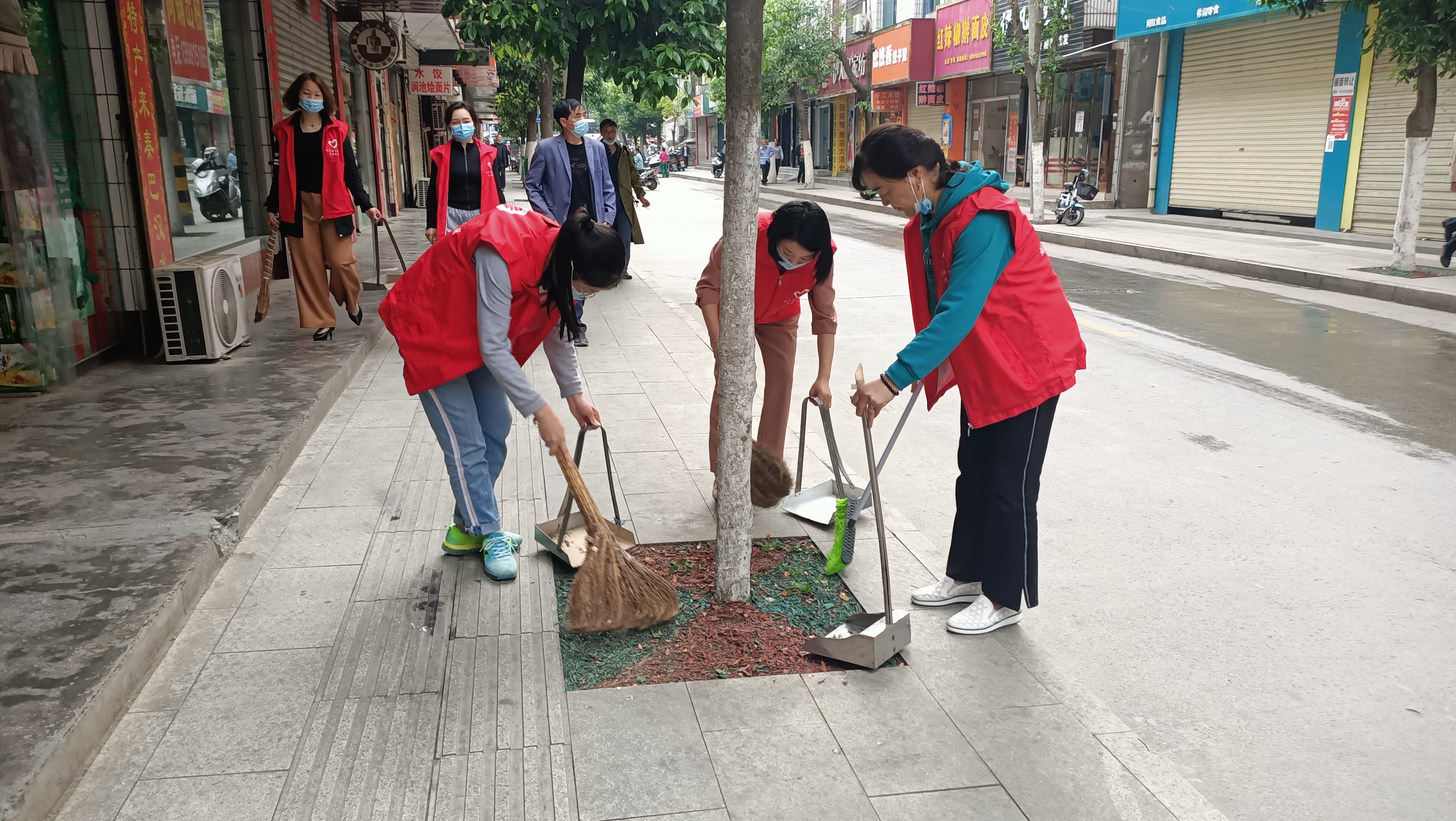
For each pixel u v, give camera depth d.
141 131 6.02
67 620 2.77
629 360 6.83
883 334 8.20
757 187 2.91
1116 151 20.58
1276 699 2.85
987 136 27.33
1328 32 15.30
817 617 3.17
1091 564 3.77
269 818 2.16
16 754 2.17
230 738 2.43
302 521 3.82
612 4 8.86
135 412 4.90
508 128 28.62
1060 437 5.35
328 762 2.35
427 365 3.20
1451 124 13.47
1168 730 2.69
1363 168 14.99
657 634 3.02
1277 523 4.17
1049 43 20.80
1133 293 10.32
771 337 3.94
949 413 5.86
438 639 2.93
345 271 6.70
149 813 2.17
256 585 3.28
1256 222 17.08
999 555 3.06
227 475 3.98
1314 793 2.43
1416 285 9.92
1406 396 6.16
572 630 2.93
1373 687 2.92
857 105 32.22
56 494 3.75
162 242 6.25
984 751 2.47
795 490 4.34
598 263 2.90
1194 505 4.38
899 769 2.39
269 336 6.83
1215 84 17.97
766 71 29.97
